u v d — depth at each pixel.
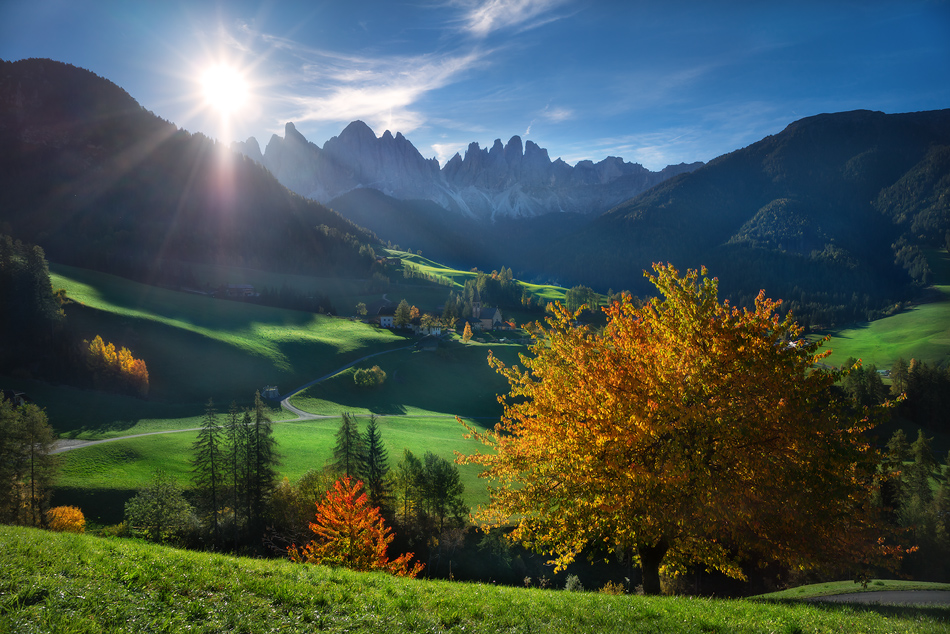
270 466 62.75
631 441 13.38
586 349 16.52
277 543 54.94
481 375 149.75
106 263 185.12
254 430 59.88
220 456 59.06
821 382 14.23
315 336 157.88
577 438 14.48
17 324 109.00
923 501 68.31
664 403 13.29
